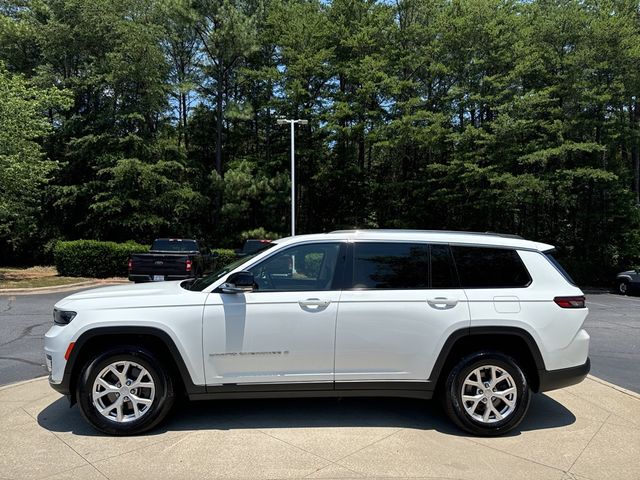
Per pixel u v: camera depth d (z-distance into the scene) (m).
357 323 4.32
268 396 4.34
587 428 4.50
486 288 4.48
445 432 4.36
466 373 4.32
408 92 26.98
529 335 4.35
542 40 25.28
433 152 26.17
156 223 23.56
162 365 4.28
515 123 22.06
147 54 23.81
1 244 25.06
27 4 27.16
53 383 4.27
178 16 26.64
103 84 24.11
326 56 26.72
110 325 4.23
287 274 4.55
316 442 4.10
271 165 27.19
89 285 17.67
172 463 3.69
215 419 4.61
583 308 4.53
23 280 18.27
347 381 4.34
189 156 30.89
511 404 4.32
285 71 27.91
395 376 4.36
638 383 6.29
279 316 4.29
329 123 26.27
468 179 23.36
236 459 3.77
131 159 22.58
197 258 15.01
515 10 27.06
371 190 28.66
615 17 23.42
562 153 22.36
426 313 4.35
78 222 25.20
